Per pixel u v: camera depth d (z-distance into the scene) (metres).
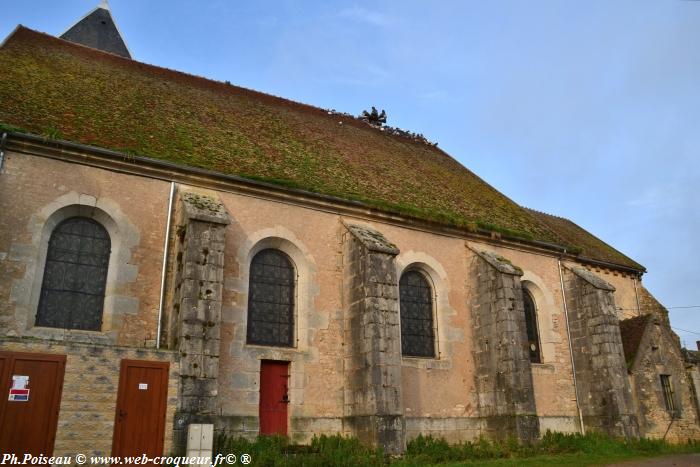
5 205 11.38
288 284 14.55
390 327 13.80
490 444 14.93
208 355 11.27
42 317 11.44
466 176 24.08
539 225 21.25
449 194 20.03
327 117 23.05
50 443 9.51
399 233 16.53
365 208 15.88
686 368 19.84
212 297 11.70
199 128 16.22
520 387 15.32
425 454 13.31
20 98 13.54
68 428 9.70
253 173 14.66
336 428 13.74
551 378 18.09
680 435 18.61
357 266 14.54
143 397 10.43
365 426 13.12
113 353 10.38
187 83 19.73
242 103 20.08
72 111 14.02
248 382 12.86
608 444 15.95
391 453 12.73
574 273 19.42
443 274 16.92
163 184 13.32
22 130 11.84
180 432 10.52
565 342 18.91
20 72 15.05
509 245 18.61
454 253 17.42
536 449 14.75
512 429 15.05
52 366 9.82
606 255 23.23
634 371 18.52
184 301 11.41
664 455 15.35
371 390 13.18
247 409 12.65
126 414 10.20
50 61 16.72
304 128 20.28
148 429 10.32
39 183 11.88
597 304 18.45
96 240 12.42
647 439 16.92
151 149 13.61
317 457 11.65
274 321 14.02
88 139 12.78
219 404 12.30
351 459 11.64
